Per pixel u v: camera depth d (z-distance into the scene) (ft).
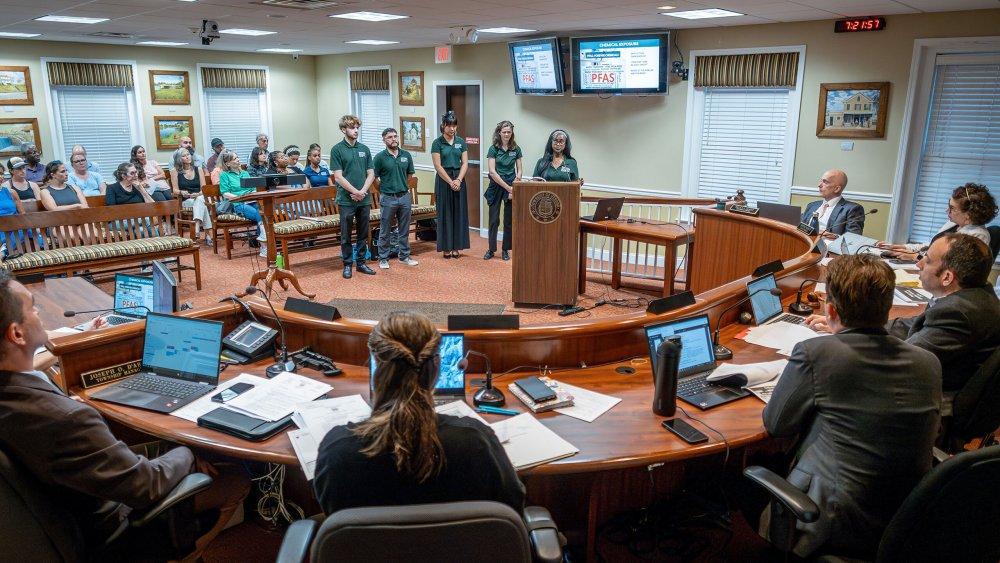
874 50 19.02
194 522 6.68
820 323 9.85
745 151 22.57
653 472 8.65
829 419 6.07
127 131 32.53
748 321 10.41
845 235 15.38
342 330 8.71
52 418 5.61
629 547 8.38
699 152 23.53
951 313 7.77
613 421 7.27
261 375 8.53
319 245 25.88
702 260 18.26
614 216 19.93
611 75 23.62
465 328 8.56
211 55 33.78
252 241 25.57
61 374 8.04
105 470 5.77
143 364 8.46
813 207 17.57
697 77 22.68
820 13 18.35
